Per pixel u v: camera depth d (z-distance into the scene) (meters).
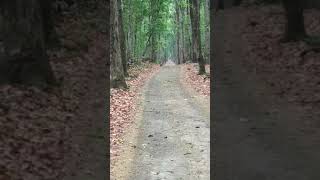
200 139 11.20
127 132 12.00
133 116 14.32
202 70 27.23
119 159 9.41
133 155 9.73
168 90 21.95
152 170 8.61
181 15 52.38
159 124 13.16
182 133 11.92
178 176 8.20
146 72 35.00
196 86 22.34
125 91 19.69
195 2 27.78
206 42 34.97
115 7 20.02
